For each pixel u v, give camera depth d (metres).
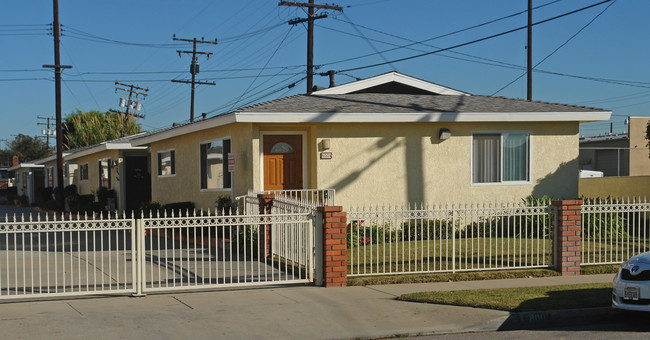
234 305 9.00
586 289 10.06
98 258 13.34
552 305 8.83
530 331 8.16
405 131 16.84
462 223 16.97
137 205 27.31
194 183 20.08
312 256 10.52
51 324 7.82
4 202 46.66
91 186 31.64
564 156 17.86
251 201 14.63
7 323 7.84
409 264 11.09
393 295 9.70
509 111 17.08
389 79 19.58
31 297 9.26
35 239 18.02
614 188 20.88
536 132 17.66
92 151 27.98
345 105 16.95
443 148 17.08
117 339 7.28
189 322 8.06
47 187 36.91
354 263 12.03
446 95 19.89
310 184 17.05
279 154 16.89
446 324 8.14
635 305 8.16
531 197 17.06
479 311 8.66
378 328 7.97
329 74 24.73
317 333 7.75
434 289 10.16
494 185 17.36
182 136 21.17
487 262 12.25
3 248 15.32
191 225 9.83
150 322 8.02
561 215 11.55
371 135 16.64
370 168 16.62
